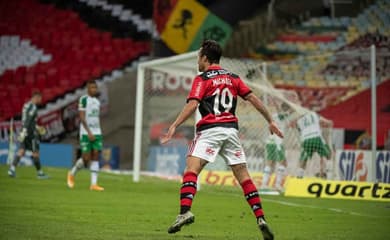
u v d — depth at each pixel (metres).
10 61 87.75
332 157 46.84
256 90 47.97
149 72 74.56
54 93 82.25
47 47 88.12
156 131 73.88
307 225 26.02
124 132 77.31
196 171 19.56
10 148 69.44
